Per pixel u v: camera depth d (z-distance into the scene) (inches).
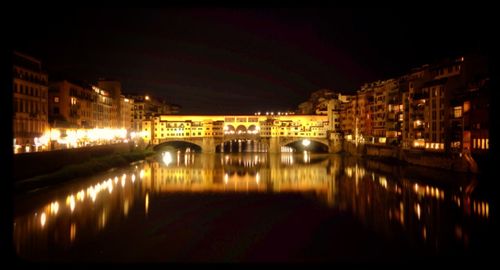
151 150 7367.1
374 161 5807.1
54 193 2918.3
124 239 1877.5
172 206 2669.8
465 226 2000.5
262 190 3385.8
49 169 3383.4
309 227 2110.0
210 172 4753.9
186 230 2059.5
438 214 2277.3
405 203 2632.9
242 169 5113.2
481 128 3331.7
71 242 1806.1
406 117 5049.2
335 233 1982.0
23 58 3668.8
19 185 2802.7
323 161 6166.3
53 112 4803.2
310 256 1621.6
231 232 2023.9
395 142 5492.1
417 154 4660.4
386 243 1782.7
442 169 4106.8
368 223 2156.7
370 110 6633.9
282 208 2615.7
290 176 4347.9
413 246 1716.3
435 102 4308.6
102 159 4662.9
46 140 4128.9
